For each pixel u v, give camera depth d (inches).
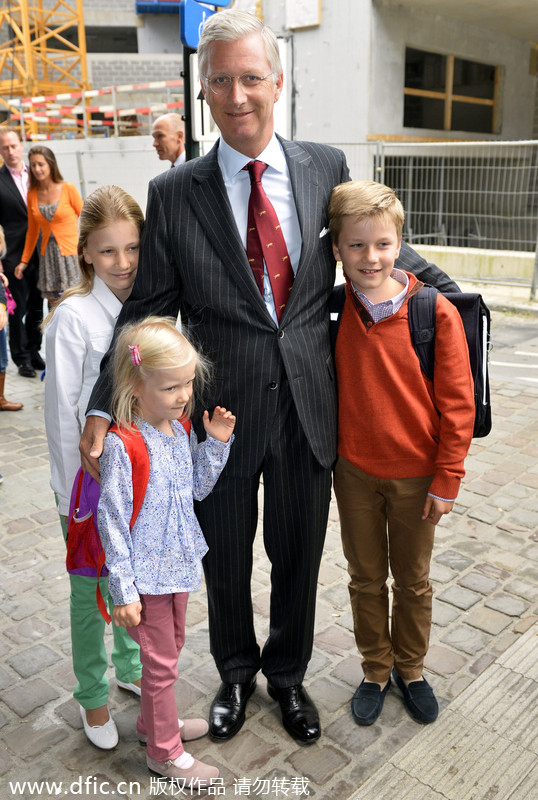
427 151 479.2
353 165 448.5
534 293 323.6
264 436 74.4
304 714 83.0
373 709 85.0
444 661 95.0
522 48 547.8
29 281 218.5
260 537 128.7
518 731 83.0
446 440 74.5
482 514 134.9
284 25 456.1
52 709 87.9
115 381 68.7
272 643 85.6
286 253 72.3
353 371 76.8
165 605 72.4
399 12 431.5
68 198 202.8
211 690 91.1
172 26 825.5
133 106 778.8
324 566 119.1
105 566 71.6
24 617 105.7
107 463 67.6
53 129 629.9
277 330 72.2
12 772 78.2
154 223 72.6
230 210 70.8
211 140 151.3
